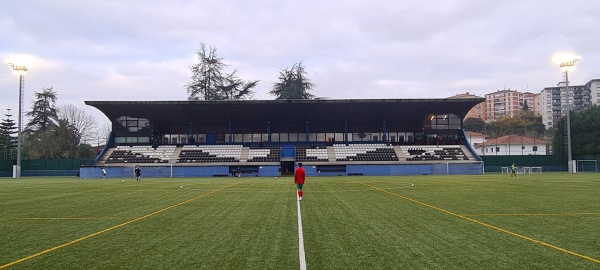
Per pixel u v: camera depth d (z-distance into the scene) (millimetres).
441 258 7484
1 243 9133
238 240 9250
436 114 60906
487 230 10219
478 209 14352
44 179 47312
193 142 60531
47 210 15125
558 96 147500
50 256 7902
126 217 13086
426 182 32469
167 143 61531
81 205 16797
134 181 40156
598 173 51562
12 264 7344
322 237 9508
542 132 115250
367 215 13109
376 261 7320
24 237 9812
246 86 71500
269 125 60938
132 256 7848
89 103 54844
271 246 8609
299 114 58688
